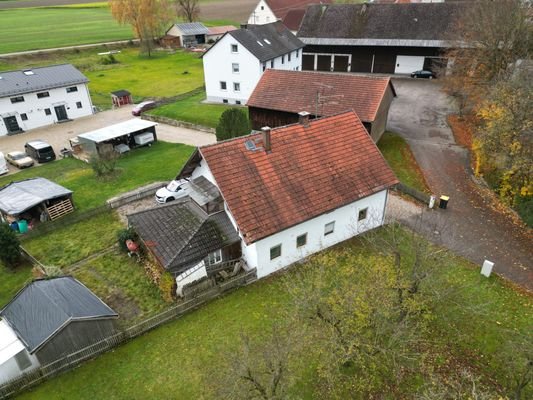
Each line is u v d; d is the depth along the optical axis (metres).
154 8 89.88
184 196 33.06
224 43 54.88
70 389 17.95
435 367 18.12
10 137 50.72
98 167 37.50
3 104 50.25
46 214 30.86
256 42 56.00
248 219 22.33
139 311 22.19
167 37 100.44
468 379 17.47
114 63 86.50
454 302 19.50
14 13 138.50
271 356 15.13
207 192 23.62
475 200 31.05
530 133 27.31
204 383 17.70
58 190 31.78
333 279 21.69
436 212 29.80
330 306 17.05
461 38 47.59
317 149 26.05
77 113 57.22
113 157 39.25
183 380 18.03
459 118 45.84
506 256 25.03
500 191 30.56
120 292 23.61
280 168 24.42
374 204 27.38
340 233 26.67
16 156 42.56
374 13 64.94
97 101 63.91
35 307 19.88
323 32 67.06
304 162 25.25
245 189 23.02
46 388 18.02
